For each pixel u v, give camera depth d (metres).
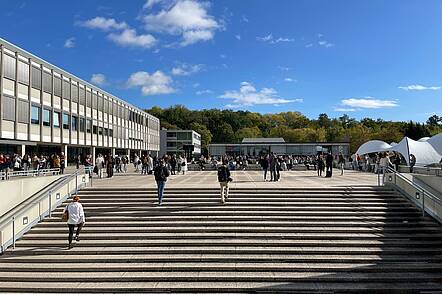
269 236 13.22
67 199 16.89
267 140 89.88
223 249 12.33
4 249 12.41
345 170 42.31
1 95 35.31
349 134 91.38
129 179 26.14
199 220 14.57
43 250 12.38
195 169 46.00
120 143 69.56
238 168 44.72
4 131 35.75
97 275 10.92
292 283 10.52
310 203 15.92
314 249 12.33
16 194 15.25
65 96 47.84
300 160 55.09
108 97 63.12
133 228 13.89
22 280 10.82
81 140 52.62
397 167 26.38
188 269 11.27
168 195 17.08
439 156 36.03
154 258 11.80
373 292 10.06
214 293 10.16
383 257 11.80
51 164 28.38
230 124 142.25
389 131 79.06
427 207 14.95
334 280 10.60
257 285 10.38
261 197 16.78
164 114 143.38
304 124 147.62
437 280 10.59
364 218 14.50
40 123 42.03
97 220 14.55
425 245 12.54
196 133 119.00
